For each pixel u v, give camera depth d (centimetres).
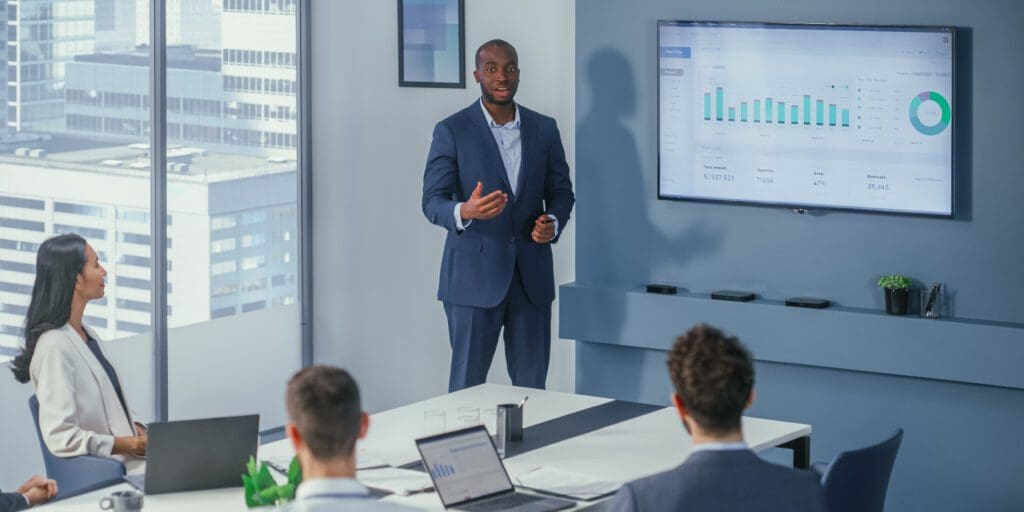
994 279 561
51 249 472
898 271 582
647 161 632
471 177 614
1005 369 550
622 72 634
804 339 591
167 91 677
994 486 564
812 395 601
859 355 579
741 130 606
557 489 380
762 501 282
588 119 646
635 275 643
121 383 491
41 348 464
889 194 577
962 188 564
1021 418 556
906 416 580
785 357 596
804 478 287
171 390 691
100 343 491
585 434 446
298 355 762
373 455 418
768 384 611
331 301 761
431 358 734
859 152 581
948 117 560
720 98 608
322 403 281
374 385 755
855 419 592
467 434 381
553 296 632
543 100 673
